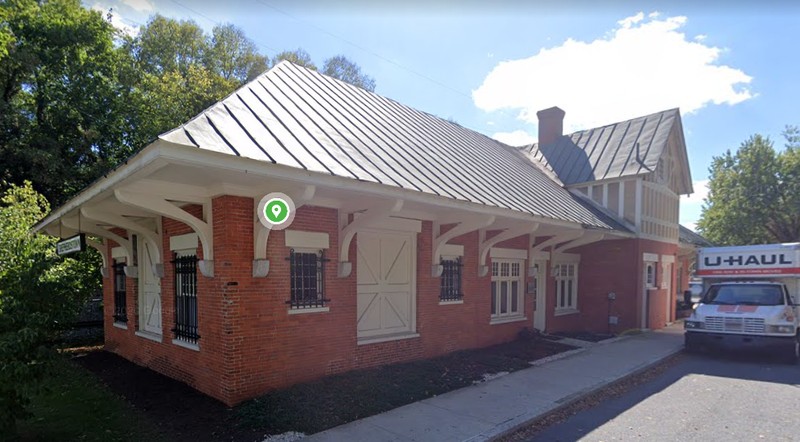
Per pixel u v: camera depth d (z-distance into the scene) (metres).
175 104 19.81
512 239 11.52
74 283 5.34
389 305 8.39
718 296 11.70
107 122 17.61
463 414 5.93
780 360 10.35
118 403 6.36
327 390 6.42
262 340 6.21
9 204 11.36
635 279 14.15
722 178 30.45
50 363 4.84
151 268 8.73
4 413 4.60
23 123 16.05
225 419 5.46
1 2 15.93
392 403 6.27
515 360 9.28
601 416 6.23
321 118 7.98
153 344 8.20
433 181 7.59
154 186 5.72
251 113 6.58
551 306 13.46
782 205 28.06
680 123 17.11
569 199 13.76
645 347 11.42
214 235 6.15
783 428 5.75
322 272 7.02
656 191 15.78
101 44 18.08
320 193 6.57
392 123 10.35
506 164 13.46
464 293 9.84
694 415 6.28
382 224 7.93
